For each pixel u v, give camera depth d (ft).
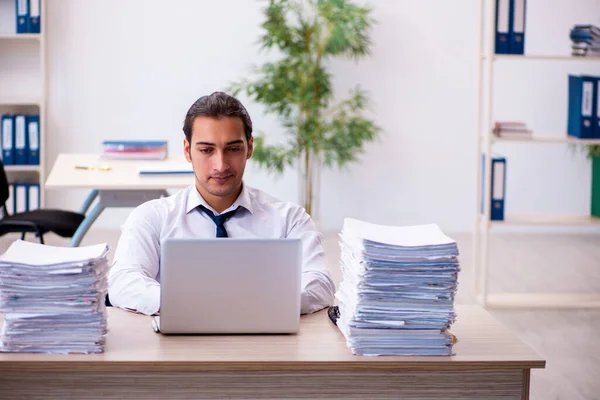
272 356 8.03
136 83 24.86
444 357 8.14
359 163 25.45
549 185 25.95
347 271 8.62
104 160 18.47
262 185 25.46
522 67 25.40
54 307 8.00
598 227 26.50
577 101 18.81
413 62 25.16
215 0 24.67
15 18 23.88
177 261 8.36
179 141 25.17
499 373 8.13
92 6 24.47
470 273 21.80
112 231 25.34
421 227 8.87
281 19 23.36
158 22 24.66
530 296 19.79
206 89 25.00
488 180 18.95
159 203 10.37
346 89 25.11
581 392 14.21
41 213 18.53
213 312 8.50
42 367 7.85
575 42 18.57
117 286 9.64
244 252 8.43
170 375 7.95
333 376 8.04
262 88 23.20
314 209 25.61
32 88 24.48
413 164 25.59
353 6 23.29
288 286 8.55
